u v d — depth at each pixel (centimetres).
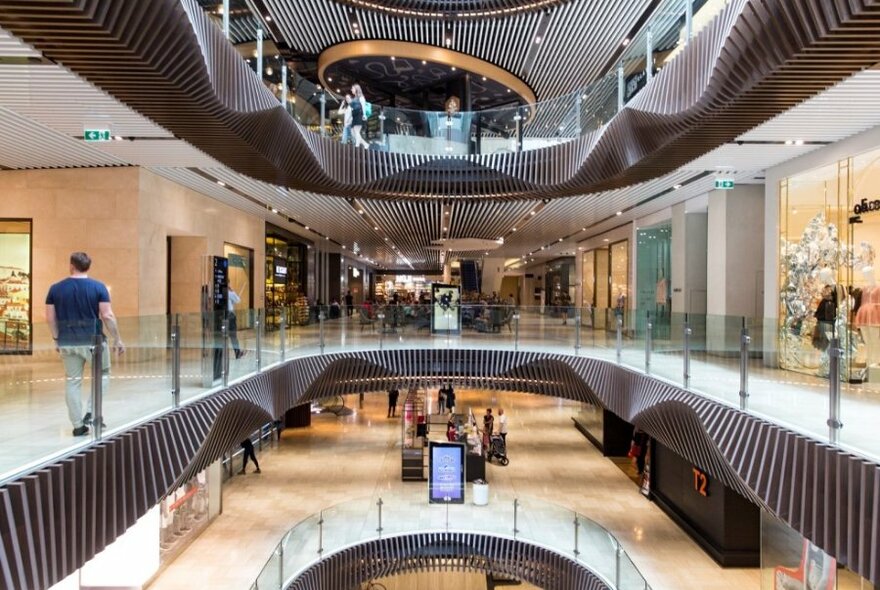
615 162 1100
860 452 461
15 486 368
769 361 600
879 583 418
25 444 399
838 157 1010
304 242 2888
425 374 1403
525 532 1092
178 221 1391
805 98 641
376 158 1314
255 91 842
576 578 1005
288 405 1135
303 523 989
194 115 737
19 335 396
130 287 1192
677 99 761
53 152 1077
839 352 490
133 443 506
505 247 3117
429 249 3266
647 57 920
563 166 1261
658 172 1103
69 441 444
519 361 1356
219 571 997
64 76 708
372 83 1738
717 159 1151
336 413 2225
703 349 763
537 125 1320
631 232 2094
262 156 984
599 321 1224
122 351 520
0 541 351
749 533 1022
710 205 1495
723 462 700
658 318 931
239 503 1311
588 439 1880
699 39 698
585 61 1426
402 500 1215
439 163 1368
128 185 1195
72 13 420
